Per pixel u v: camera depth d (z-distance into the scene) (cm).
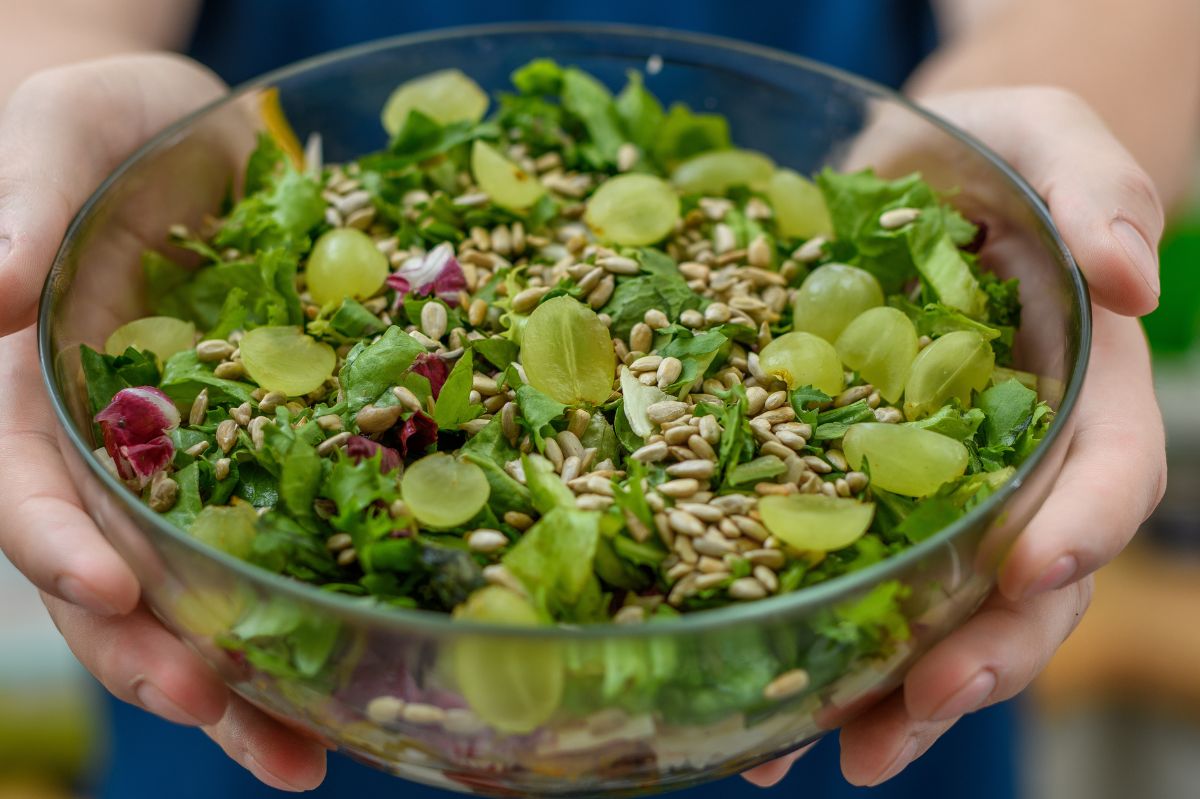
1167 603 89
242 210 51
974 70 66
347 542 40
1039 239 46
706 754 39
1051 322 45
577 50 56
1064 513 41
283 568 39
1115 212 46
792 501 40
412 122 53
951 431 43
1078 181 48
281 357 44
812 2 71
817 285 47
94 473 38
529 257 49
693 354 44
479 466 41
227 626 38
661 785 41
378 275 47
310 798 67
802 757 67
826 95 53
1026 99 53
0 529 42
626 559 40
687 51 55
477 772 39
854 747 44
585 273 47
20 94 51
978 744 68
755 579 39
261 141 53
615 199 49
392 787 67
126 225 48
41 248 46
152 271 49
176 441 43
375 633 35
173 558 37
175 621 40
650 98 55
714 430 42
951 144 50
